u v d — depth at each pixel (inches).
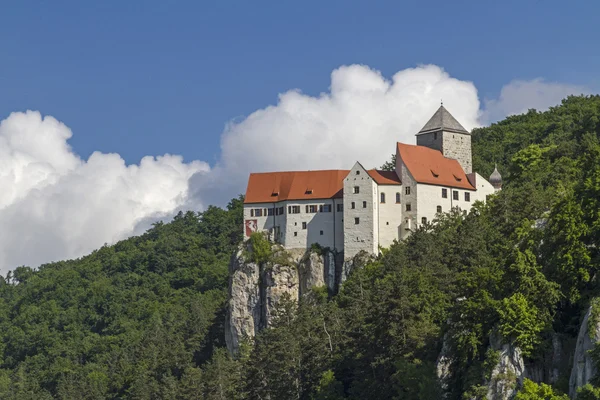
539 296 5433.1
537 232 5974.4
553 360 5260.8
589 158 6427.2
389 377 6072.8
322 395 6515.8
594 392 4571.9
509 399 5128.0
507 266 5708.7
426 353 6003.9
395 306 6250.0
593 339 4842.5
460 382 5516.7
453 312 5777.6
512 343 5275.6
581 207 5753.0
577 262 5502.0
